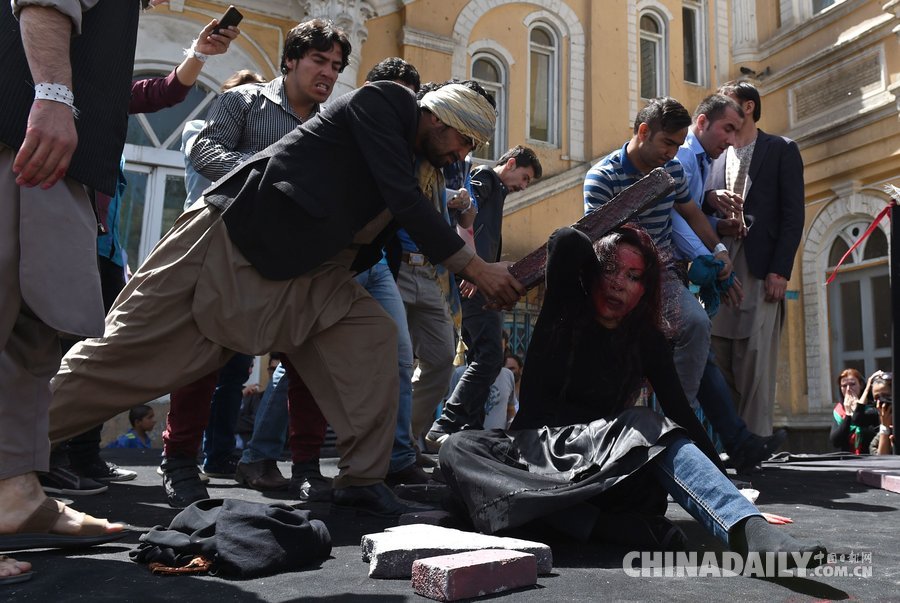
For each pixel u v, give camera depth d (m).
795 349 9.56
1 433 1.47
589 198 2.97
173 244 2.01
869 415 6.47
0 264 1.40
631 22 10.26
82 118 1.49
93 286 1.50
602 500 1.73
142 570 1.43
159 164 7.39
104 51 1.55
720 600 1.24
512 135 9.43
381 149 1.94
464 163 3.17
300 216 1.96
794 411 9.47
